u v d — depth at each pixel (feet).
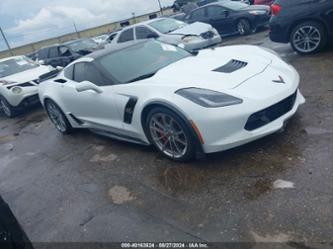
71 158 14.02
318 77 15.87
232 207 8.16
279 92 9.83
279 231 7.06
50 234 9.05
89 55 14.74
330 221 6.95
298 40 20.56
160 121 10.75
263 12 35.12
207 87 9.85
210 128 9.31
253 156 10.07
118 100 11.77
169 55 13.84
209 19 38.52
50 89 16.30
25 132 20.44
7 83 24.35
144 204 9.24
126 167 11.68
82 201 10.28
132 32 31.76
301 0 19.45
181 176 10.12
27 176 13.44
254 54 12.51
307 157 9.33
